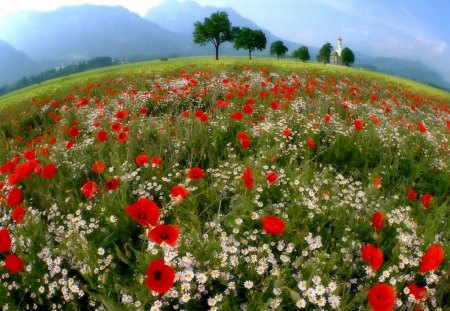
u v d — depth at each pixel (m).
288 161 5.14
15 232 3.38
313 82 14.22
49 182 4.48
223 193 3.93
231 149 5.23
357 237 3.35
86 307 2.94
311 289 2.48
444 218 3.83
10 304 2.92
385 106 11.28
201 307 2.70
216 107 8.18
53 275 2.94
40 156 5.85
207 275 2.72
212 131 6.21
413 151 5.80
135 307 2.50
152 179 4.29
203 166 5.08
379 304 2.05
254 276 2.81
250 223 3.34
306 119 6.98
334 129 6.60
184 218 3.56
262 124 6.20
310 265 2.74
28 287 3.03
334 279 2.77
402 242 3.05
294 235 3.21
